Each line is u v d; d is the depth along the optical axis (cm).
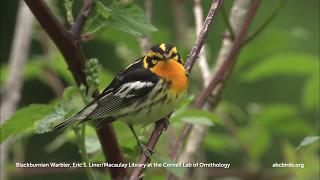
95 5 812
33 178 1930
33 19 1232
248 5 1198
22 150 1383
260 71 1315
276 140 1658
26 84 2078
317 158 1185
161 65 959
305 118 1438
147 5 1102
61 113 816
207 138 1342
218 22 1747
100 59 1950
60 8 1048
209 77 1106
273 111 1342
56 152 1878
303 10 1841
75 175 1969
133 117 963
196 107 998
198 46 848
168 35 1225
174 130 1130
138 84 955
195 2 1080
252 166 1344
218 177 1486
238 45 1035
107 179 1029
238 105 1770
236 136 1344
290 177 1294
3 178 1095
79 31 813
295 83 1795
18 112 834
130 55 1206
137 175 786
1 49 2170
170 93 955
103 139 875
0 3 2161
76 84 850
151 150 819
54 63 1265
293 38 1490
